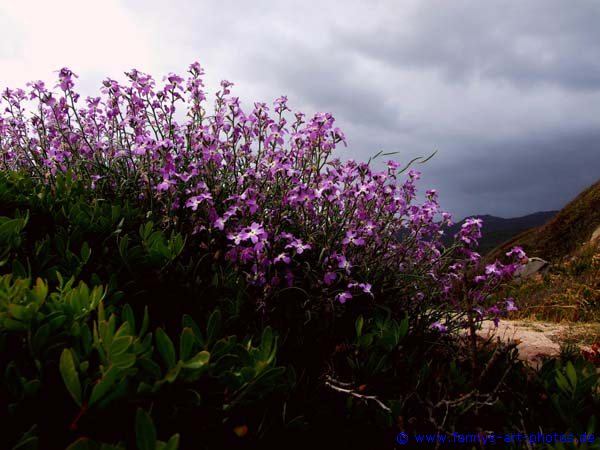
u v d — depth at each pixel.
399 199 3.44
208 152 3.21
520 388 2.17
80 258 2.39
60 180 3.06
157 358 1.56
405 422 1.95
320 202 3.28
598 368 3.02
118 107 3.57
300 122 3.52
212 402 1.47
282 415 1.69
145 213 3.14
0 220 2.24
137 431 1.12
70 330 1.44
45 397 1.31
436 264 3.60
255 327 2.32
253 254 2.63
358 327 2.40
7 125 4.07
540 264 11.41
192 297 2.30
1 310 1.40
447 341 3.09
